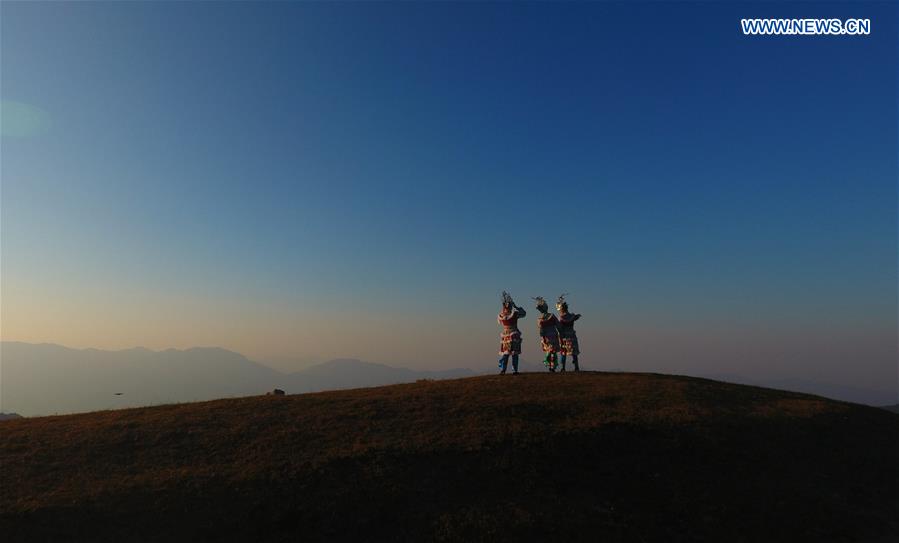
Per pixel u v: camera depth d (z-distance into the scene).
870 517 16.08
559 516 14.72
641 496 16.14
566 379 28.31
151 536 13.16
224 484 15.28
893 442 21.58
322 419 20.94
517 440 18.44
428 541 13.54
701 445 19.00
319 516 14.16
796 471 18.22
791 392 29.28
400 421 20.58
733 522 15.16
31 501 14.25
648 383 26.92
